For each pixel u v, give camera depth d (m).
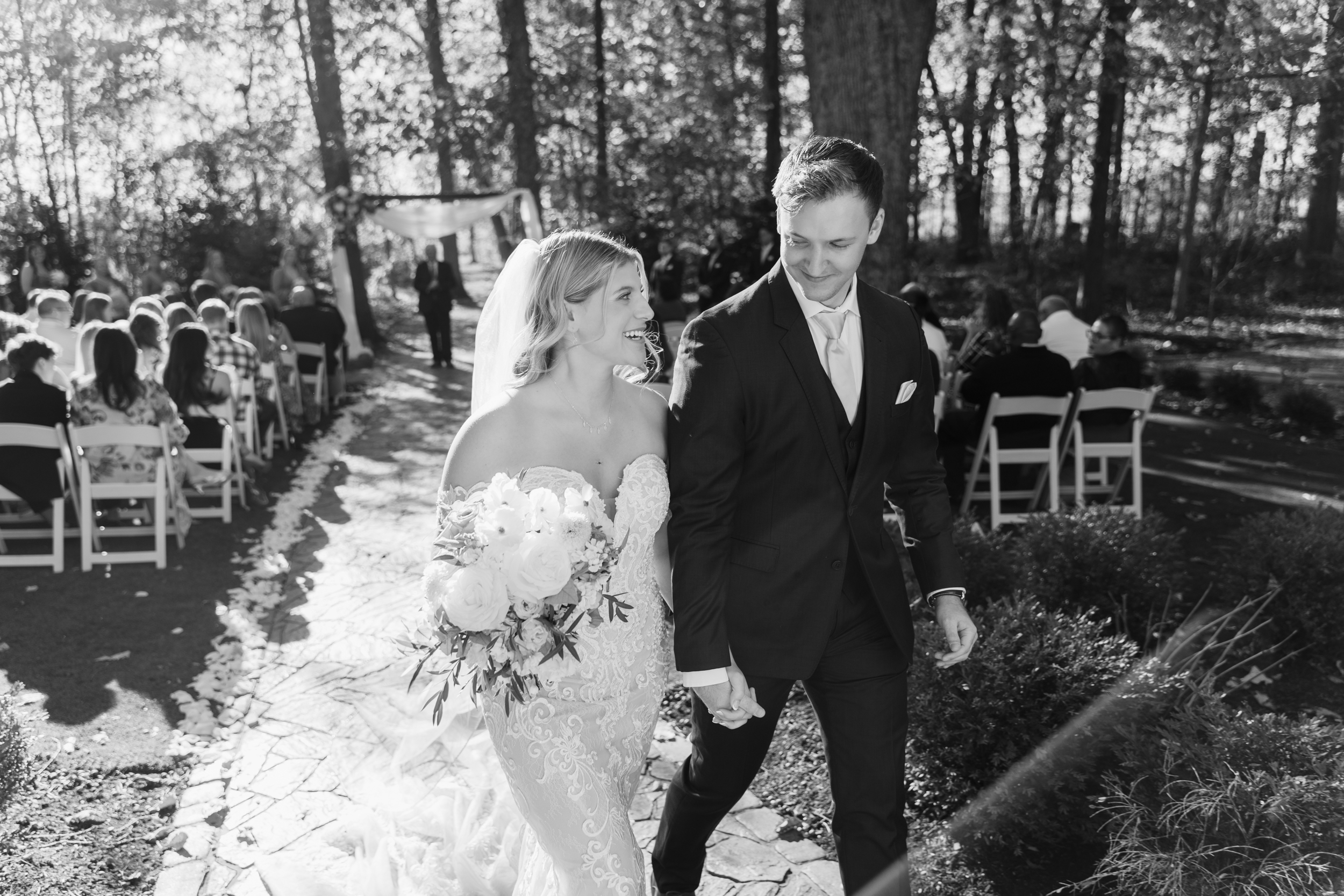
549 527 2.01
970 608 4.15
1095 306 16.78
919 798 3.34
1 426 5.56
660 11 21.67
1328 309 21.42
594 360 2.22
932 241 26.80
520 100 17.05
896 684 2.34
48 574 5.73
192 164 21.61
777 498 2.25
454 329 20.94
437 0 19.17
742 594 2.28
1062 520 4.84
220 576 5.74
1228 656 4.38
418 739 3.55
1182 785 2.80
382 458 8.88
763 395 2.19
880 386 2.27
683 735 3.86
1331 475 7.85
